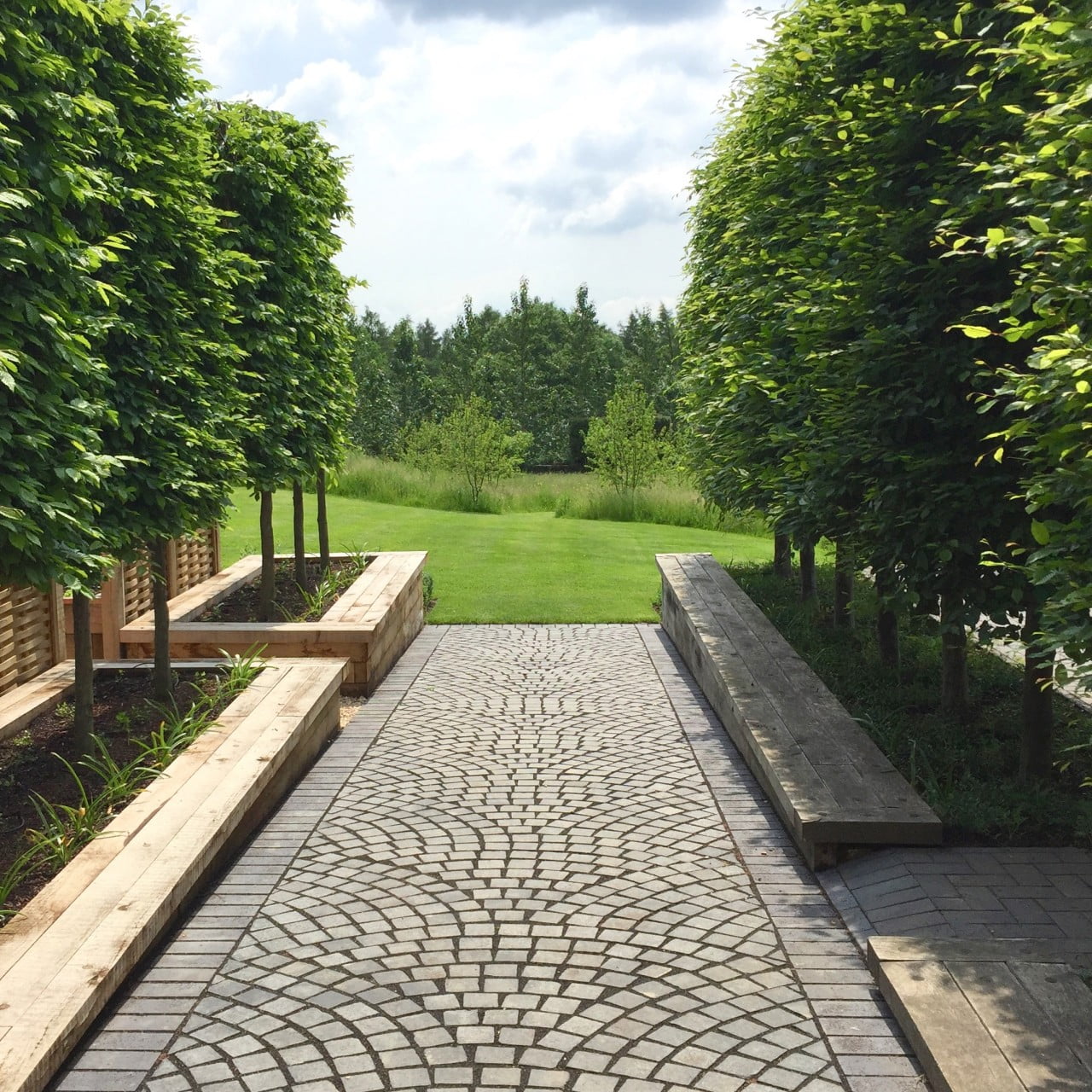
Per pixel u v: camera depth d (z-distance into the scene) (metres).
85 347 5.17
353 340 11.84
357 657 8.78
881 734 6.41
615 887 4.93
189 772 5.62
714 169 11.42
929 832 4.98
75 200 5.00
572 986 3.99
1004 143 4.70
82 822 4.87
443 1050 3.55
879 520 5.79
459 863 5.23
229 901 4.80
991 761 6.17
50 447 4.73
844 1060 3.47
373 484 26.38
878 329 5.91
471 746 7.30
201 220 6.75
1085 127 3.55
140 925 3.96
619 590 14.12
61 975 3.59
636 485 25.47
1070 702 7.67
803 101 7.10
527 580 14.77
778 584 12.83
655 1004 3.86
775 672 7.62
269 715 6.62
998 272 5.57
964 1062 3.18
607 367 55.34
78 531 5.11
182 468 6.32
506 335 55.16
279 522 20.64
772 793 5.98
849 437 6.03
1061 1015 3.43
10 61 4.58
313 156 10.34
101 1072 3.45
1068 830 5.20
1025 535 5.51
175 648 8.94
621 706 8.36
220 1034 3.67
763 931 4.46
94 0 5.51
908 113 5.88
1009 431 3.98
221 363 7.27
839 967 4.13
